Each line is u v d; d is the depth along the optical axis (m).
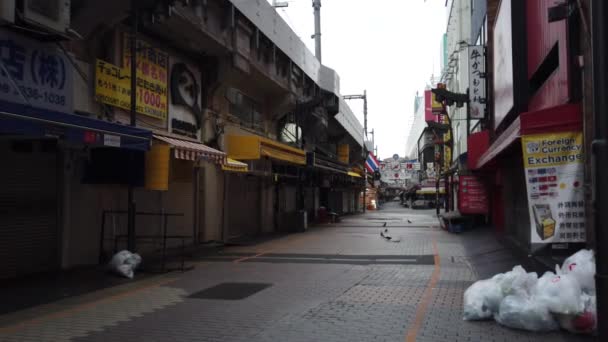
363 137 52.81
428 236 20.30
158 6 10.48
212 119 17.34
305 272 11.17
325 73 29.39
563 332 5.95
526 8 13.80
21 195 10.30
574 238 8.30
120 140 9.30
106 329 6.46
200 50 15.95
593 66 4.71
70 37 9.84
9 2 8.51
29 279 9.95
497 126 17.36
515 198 15.34
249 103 21.55
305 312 7.32
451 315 6.99
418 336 5.96
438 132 42.41
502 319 6.28
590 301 5.84
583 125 8.28
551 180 8.45
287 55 21.77
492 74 20.12
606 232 4.50
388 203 113.75
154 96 14.01
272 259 13.47
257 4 18.08
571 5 8.76
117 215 12.76
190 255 14.20
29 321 6.88
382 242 18.09
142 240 13.83
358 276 10.58
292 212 23.89
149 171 11.20
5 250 9.97
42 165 10.76
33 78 9.54
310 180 31.61
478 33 26.20
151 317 7.09
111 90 12.05
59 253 11.07
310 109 25.67
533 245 8.53
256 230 22.47
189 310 7.52
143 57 13.52
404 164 79.06
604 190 4.53
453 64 39.44
